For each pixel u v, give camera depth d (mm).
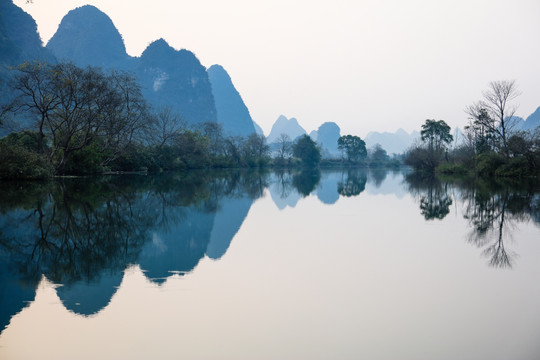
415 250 9844
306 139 116188
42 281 7191
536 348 4816
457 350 4773
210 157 75562
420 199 22172
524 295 6672
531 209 17562
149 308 5969
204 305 6105
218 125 91938
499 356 4637
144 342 4902
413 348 4816
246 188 30125
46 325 5367
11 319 5547
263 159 94625
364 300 6387
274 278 7484
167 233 11766
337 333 5203
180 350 4715
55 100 34719
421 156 67625
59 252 9320
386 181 41531
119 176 39906
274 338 5043
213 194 24344
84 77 33906
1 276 7477
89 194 21375
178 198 21234
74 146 37094
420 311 5957
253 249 9828
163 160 55125
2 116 37719
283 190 28812
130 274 7664
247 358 4547
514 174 44188
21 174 28828
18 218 13578
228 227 12930
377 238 11281
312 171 79312
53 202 17656
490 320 5660
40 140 33969
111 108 37438
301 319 5637
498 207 18250
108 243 10312
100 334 5109
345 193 26406
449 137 76438
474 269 8180
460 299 6465
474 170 52969
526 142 43094
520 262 8742
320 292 6730
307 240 10961
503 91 48219
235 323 5473
